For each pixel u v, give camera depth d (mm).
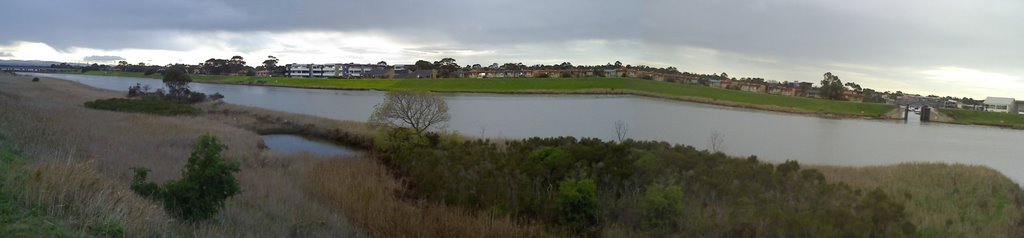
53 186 5871
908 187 11820
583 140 17516
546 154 14680
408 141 21047
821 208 9852
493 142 22875
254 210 10156
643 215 10797
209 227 7324
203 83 111938
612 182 12422
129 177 11133
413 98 23719
